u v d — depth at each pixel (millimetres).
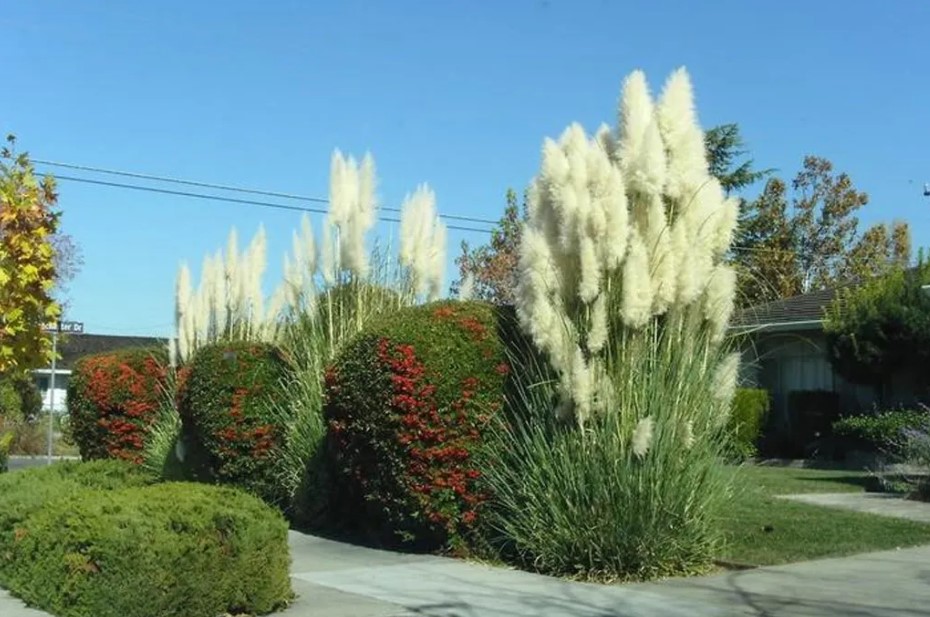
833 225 39094
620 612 8070
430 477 10477
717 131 33562
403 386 10445
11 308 10227
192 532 7844
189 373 14562
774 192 38188
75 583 7773
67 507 8461
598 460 9469
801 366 24500
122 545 7547
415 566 10203
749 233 37156
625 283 9453
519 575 9664
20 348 10484
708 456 9844
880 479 16250
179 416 15672
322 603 8484
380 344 10680
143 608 7523
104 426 17609
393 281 13844
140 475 12039
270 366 13914
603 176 9672
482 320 10664
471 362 10453
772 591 8820
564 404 9617
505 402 10469
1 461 14266
